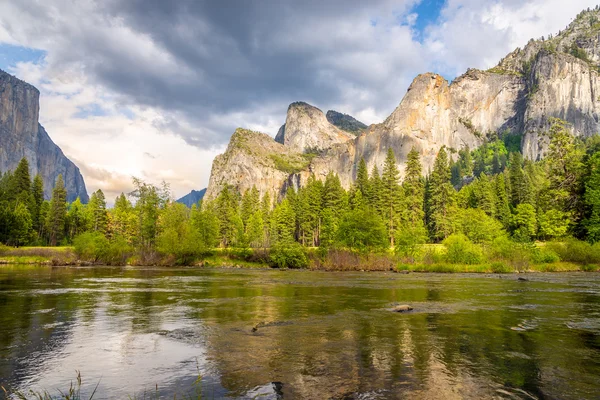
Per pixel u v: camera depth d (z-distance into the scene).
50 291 24.69
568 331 13.15
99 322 14.91
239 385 8.00
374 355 10.22
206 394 7.48
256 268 59.44
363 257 55.72
